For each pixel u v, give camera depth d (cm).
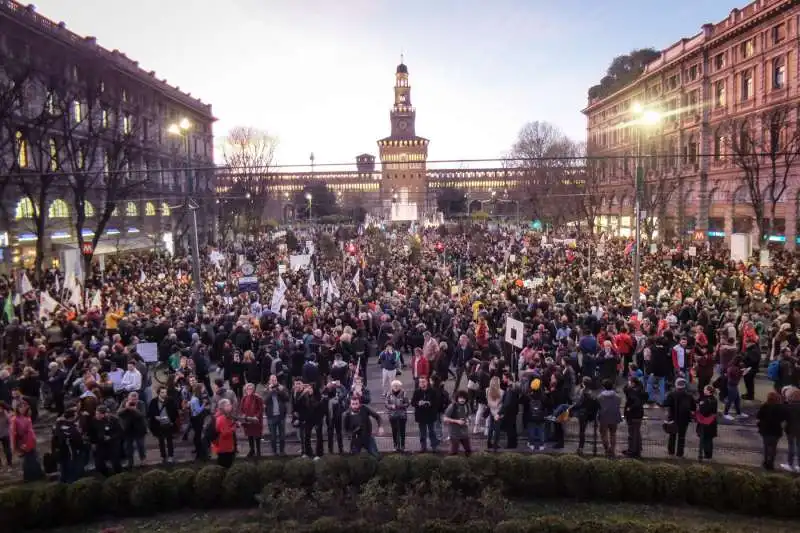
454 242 6125
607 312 2141
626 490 1162
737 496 1104
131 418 1300
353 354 1855
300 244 5897
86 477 1198
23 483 1253
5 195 3588
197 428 1351
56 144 3175
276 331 1881
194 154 7556
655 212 6275
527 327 1956
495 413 1351
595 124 9444
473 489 1164
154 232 5594
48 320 2191
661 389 1656
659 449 1371
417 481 1150
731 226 5284
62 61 3484
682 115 6228
